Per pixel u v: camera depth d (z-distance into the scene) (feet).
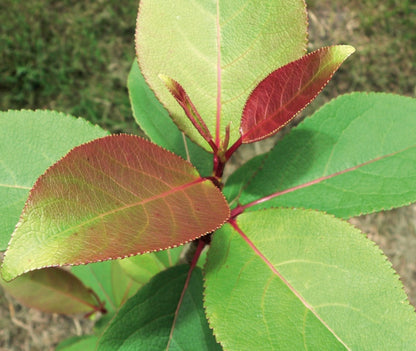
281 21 0.90
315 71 0.78
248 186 1.02
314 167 1.01
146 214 0.72
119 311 0.96
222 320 0.78
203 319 0.97
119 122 2.76
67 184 0.70
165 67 0.90
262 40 0.90
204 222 0.73
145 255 1.16
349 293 0.78
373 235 2.78
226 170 2.69
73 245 0.67
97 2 2.95
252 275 0.81
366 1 3.13
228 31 0.91
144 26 0.90
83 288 1.26
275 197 1.00
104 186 0.72
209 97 0.91
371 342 0.76
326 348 0.75
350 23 3.09
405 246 2.79
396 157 1.00
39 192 0.68
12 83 2.77
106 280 1.44
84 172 0.72
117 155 0.75
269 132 0.82
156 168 0.78
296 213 0.84
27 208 0.67
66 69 2.81
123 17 2.95
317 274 0.80
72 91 2.81
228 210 0.76
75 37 2.88
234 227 0.86
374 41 3.07
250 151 2.74
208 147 0.90
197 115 0.87
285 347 0.75
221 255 0.84
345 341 0.76
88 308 1.29
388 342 0.75
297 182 1.01
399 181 0.98
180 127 0.90
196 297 0.98
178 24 0.90
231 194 1.13
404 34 3.09
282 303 0.78
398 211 2.83
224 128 0.91
